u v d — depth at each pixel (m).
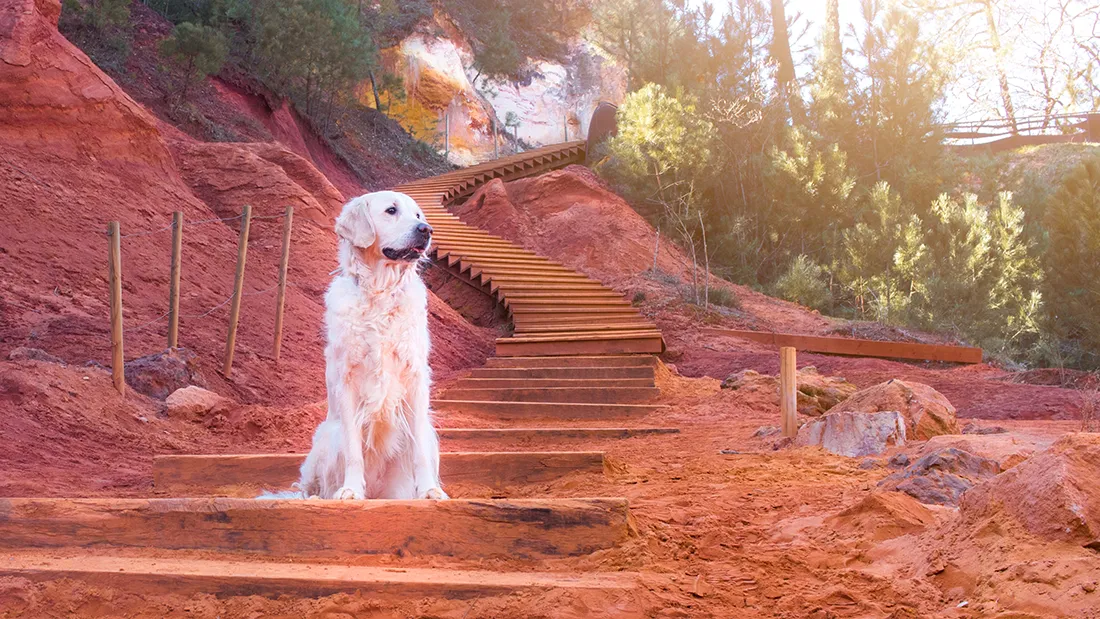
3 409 8.64
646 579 3.72
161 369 11.23
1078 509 3.54
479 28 58.81
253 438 10.33
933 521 4.54
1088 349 22.44
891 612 3.52
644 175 31.70
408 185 35.84
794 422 9.19
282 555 4.28
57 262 13.65
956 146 42.91
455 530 4.27
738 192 32.28
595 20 39.09
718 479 6.68
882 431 7.91
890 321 24.75
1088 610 3.10
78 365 11.01
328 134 37.47
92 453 8.52
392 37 50.50
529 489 6.72
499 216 31.44
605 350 18.73
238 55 33.31
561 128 59.84
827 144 32.41
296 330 15.91
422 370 5.15
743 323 24.41
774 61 34.22
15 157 15.31
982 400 14.67
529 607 3.50
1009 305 24.89
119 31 28.98
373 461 5.13
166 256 15.76
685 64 34.22
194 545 4.36
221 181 20.66
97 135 17.22
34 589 3.80
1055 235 23.88
